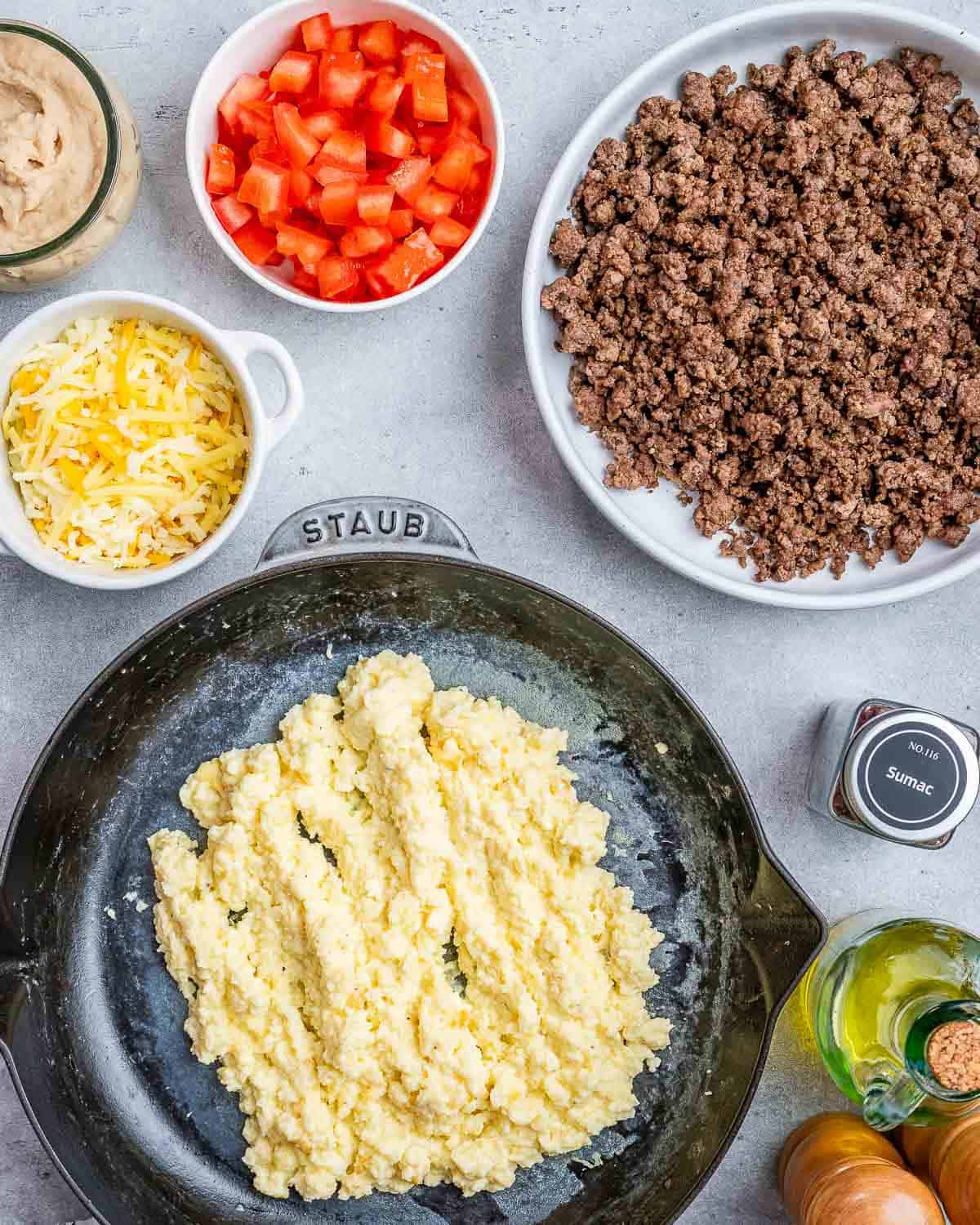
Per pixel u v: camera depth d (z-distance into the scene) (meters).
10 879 0.57
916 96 0.61
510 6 0.63
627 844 0.63
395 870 0.60
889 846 0.64
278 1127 0.59
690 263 0.60
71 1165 0.58
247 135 0.60
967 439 0.61
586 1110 0.59
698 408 0.60
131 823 0.63
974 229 0.60
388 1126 0.59
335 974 0.58
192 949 0.60
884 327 0.60
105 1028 0.62
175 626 0.59
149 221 0.63
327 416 0.63
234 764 0.61
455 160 0.59
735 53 0.61
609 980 0.60
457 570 0.58
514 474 0.64
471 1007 0.60
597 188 0.61
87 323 0.58
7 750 0.63
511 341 0.64
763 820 0.64
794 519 0.61
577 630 0.60
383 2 0.59
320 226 0.61
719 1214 0.64
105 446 0.58
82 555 0.59
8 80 0.57
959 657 0.64
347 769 0.61
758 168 0.60
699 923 0.63
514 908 0.59
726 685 0.64
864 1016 0.58
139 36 0.62
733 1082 0.60
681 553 0.63
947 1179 0.58
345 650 0.63
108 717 0.60
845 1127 0.61
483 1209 0.62
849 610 0.63
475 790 0.60
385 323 0.63
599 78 0.63
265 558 0.60
